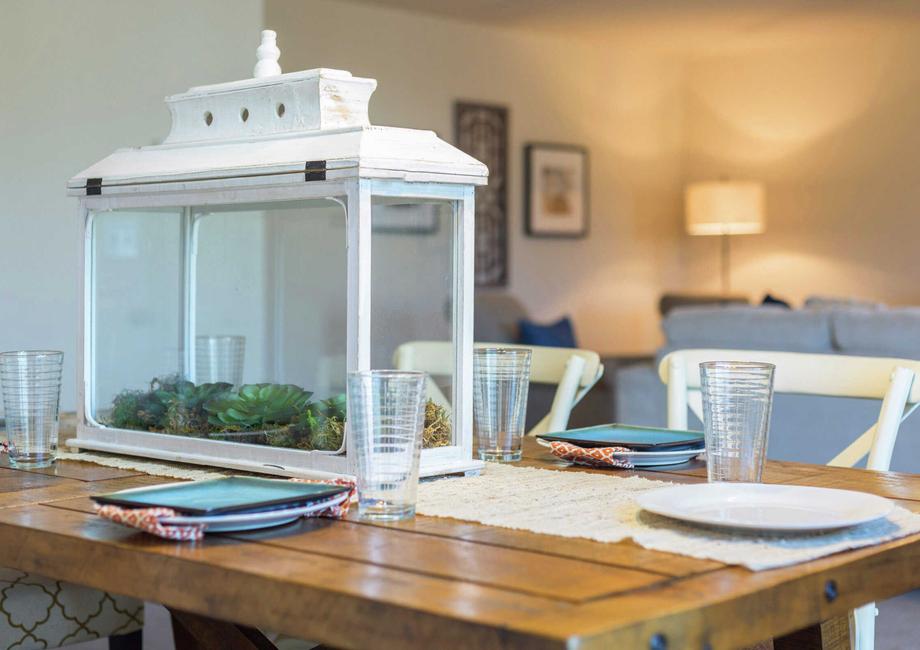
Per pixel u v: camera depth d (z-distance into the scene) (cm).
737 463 125
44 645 170
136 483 131
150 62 367
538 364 202
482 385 150
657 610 77
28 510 115
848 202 741
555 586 83
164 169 146
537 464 148
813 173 758
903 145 714
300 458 130
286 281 132
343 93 138
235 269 136
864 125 732
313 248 129
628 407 423
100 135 357
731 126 797
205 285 141
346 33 639
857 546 96
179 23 372
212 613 91
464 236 135
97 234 156
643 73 794
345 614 82
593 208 766
